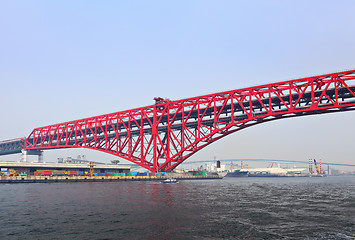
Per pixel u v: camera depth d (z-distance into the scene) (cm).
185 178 18738
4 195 7150
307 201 6247
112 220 4025
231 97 11512
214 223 3838
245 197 6994
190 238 3131
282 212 4700
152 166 14925
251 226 3672
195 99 12656
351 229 3534
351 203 5909
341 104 9375
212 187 10975
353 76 9100
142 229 3512
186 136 13212
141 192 8200
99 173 16125
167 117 14512
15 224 3784
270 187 11631
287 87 10225
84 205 5438
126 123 16250
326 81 9725
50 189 9094
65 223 3841
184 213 4569
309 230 3478
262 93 11144
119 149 15438
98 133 18438
